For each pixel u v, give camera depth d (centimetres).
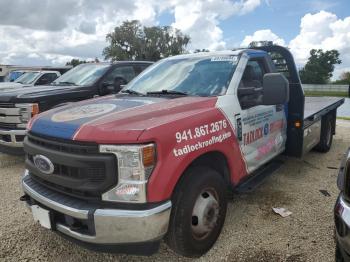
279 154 519
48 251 363
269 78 384
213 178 342
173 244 319
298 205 457
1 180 582
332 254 342
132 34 5569
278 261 334
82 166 288
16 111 627
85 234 295
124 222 281
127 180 282
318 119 633
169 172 293
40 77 1495
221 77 410
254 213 435
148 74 480
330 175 582
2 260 346
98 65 848
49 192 324
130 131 284
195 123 328
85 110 349
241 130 393
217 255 347
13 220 431
